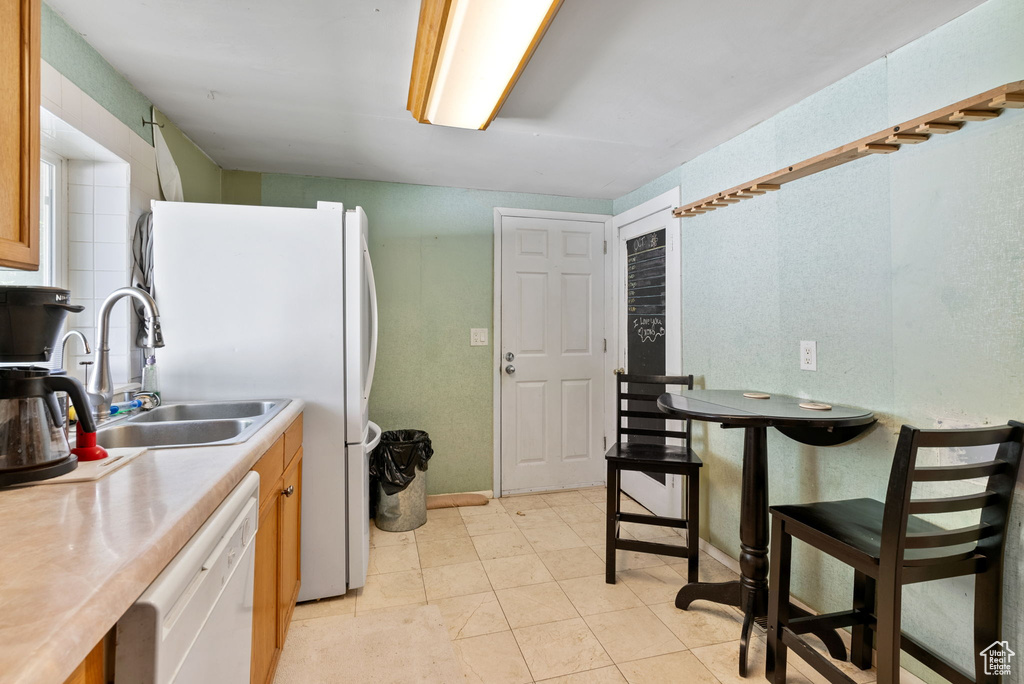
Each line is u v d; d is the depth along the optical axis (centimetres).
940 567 121
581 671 159
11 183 97
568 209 341
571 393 342
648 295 302
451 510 300
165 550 67
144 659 61
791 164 196
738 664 163
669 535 265
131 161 183
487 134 229
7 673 41
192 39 155
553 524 279
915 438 114
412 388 312
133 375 183
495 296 325
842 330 174
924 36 147
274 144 245
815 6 134
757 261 213
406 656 165
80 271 174
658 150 248
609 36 150
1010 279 126
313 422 195
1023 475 124
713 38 150
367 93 191
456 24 138
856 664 161
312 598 196
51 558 61
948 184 140
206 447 116
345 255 200
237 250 188
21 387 88
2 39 94
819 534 138
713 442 242
